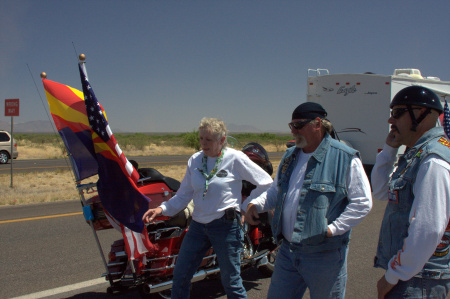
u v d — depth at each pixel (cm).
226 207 336
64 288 467
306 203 264
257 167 347
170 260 403
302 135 276
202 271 418
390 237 228
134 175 364
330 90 1345
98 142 360
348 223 256
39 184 1348
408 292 215
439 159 204
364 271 529
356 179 261
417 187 209
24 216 829
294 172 285
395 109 234
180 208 363
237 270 342
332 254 263
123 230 375
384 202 1009
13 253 589
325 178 262
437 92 1312
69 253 592
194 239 349
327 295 266
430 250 198
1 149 2180
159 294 411
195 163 353
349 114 1304
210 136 331
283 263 285
